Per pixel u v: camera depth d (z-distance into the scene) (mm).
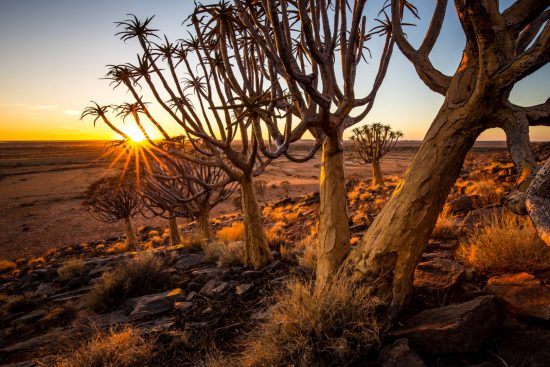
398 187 2533
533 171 1571
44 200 35812
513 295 2234
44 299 5930
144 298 4719
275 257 5547
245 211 5203
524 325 2023
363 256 2611
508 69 1697
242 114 2436
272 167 66688
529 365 1716
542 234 1179
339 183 3307
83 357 3121
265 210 17062
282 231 8906
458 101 2174
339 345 2025
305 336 2191
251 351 2418
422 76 2605
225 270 5410
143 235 18250
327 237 3238
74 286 6504
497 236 2965
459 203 5520
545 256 2660
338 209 3248
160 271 5621
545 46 1499
